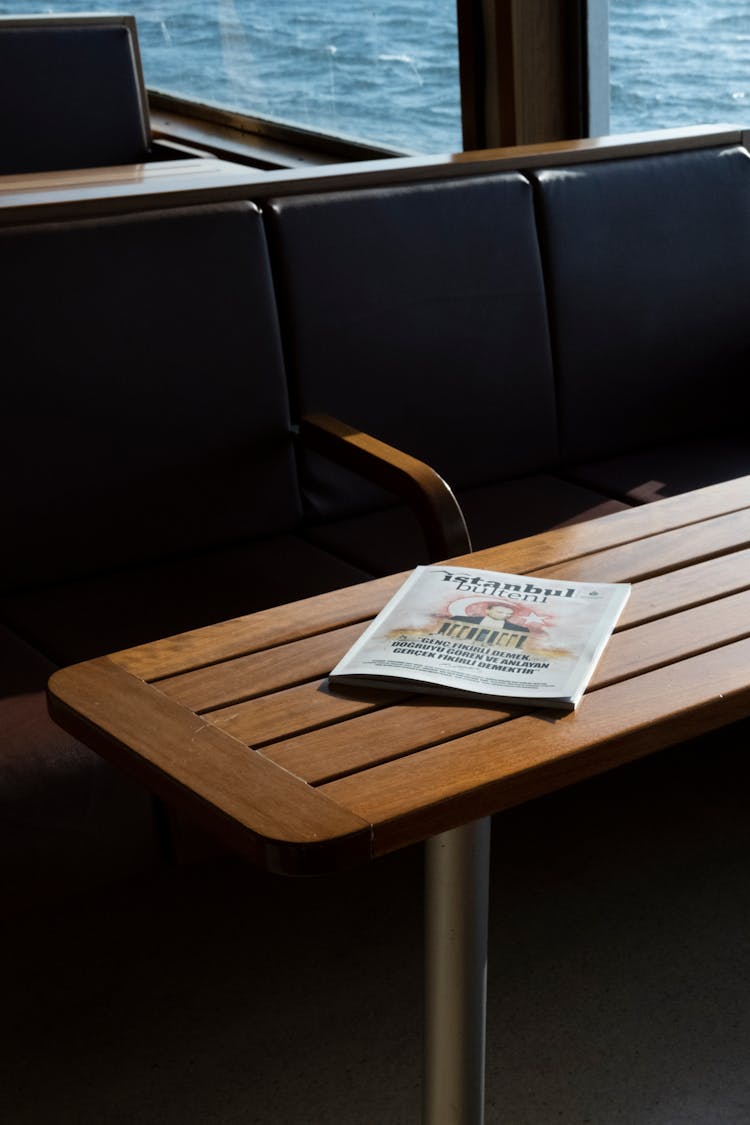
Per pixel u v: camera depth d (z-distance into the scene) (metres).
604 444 2.64
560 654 1.31
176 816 1.66
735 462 2.58
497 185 2.44
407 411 2.39
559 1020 1.80
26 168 3.94
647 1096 1.66
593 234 2.54
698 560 1.56
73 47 3.92
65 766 1.61
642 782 2.35
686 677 1.28
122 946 1.98
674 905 2.02
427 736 1.20
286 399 2.29
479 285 2.43
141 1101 1.69
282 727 1.23
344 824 1.07
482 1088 1.37
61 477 2.11
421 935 1.97
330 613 1.46
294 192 2.28
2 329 2.03
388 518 2.39
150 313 2.14
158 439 2.18
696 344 2.70
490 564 1.57
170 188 2.19
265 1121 1.64
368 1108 1.66
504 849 2.18
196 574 2.17
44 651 1.92
